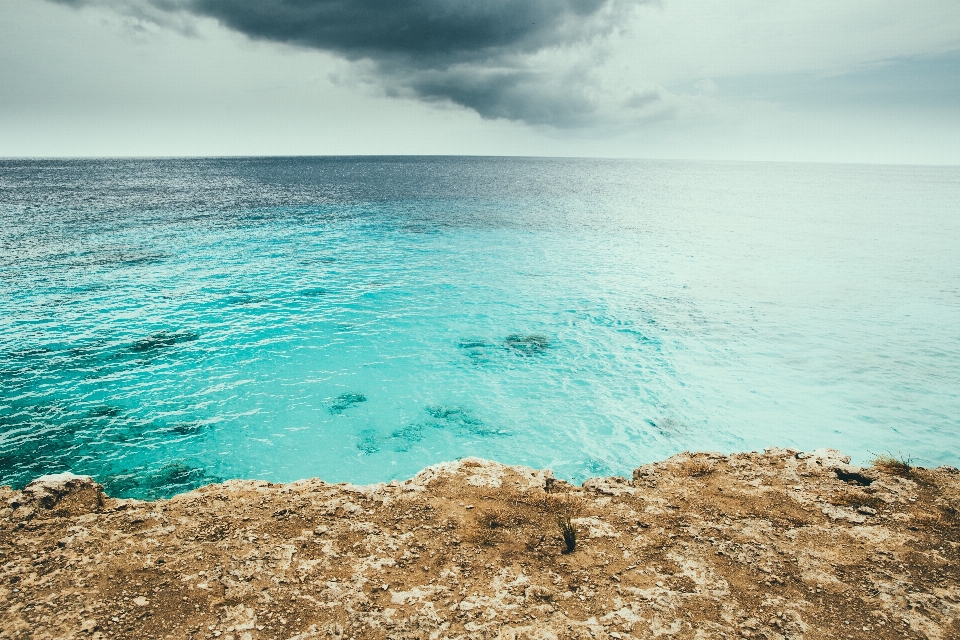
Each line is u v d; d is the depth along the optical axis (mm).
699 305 36125
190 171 169375
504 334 30594
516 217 75812
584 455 19141
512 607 5438
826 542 6555
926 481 8055
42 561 5906
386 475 17859
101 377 23562
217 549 6266
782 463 8977
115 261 43281
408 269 45000
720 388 24203
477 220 72250
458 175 169250
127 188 102375
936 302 36656
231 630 5000
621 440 20078
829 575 5914
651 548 6500
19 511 6785
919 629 5074
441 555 6332
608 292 39188
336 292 37875
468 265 46906
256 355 26656
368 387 23844
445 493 7848
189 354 26359
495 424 21062
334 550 6344
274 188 110062
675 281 42344
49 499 7062
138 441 19094
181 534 6570
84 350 26266
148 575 5738
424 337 29922
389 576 5906
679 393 23703
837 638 4984
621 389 24062
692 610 5379
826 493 7852
